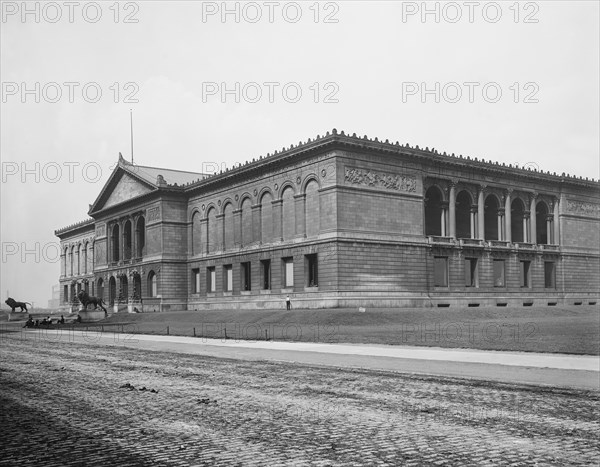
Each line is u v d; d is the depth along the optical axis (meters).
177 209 101.19
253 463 10.94
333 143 72.31
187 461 11.13
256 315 68.81
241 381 22.20
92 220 136.50
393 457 11.27
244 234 88.81
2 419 15.29
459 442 12.40
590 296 100.94
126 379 23.11
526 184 93.88
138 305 103.31
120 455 11.65
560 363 26.23
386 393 18.95
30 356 34.03
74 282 149.38
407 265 77.81
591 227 102.75
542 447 11.97
